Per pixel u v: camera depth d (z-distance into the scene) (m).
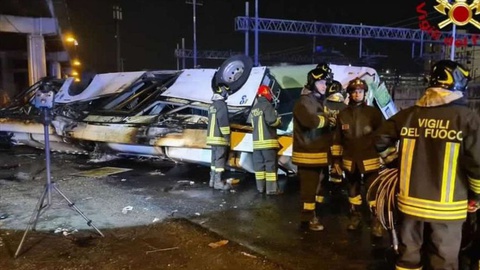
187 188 7.23
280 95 8.29
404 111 3.12
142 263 4.19
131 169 8.84
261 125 6.63
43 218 5.57
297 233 4.98
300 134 5.01
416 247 3.05
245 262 4.18
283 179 7.77
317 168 5.02
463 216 2.87
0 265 4.16
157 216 5.67
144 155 9.15
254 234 4.96
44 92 4.91
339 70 8.07
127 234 4.99
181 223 5.38
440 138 2.83
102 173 8.44
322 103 4.93
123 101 10.29
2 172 8.53
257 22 38.25
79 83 11.73
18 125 11.05
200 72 9.50
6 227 5.24
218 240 4.77
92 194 6.82
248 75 8.37
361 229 5.09
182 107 8.76
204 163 8.12
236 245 4.61
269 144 6.64
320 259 4.22
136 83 10.40
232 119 7.91
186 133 8.04
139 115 9.22
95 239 4.83
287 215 5.68
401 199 3.04
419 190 2.92
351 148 4.73
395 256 3.95
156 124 8.48
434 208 2.87
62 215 5.70
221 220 5.49
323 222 5.38
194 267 4.09
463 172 2.84
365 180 4.71
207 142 7.17
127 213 5.80
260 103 6.62
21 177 8.09
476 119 2.72
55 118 10.16
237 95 8.16
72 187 7.29
